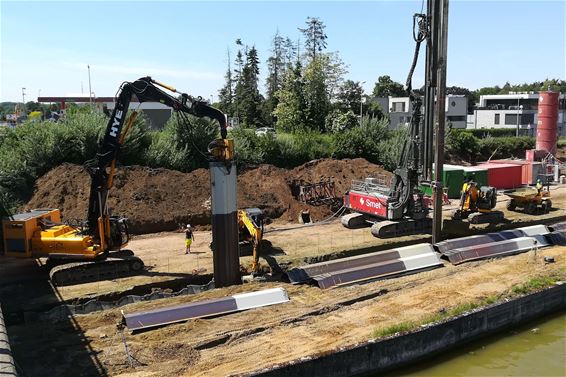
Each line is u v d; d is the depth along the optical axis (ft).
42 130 101.86
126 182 93.81
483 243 77.87
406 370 47.29
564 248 80.23
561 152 184.55
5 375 27.48
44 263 67.41
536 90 526.57
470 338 52.34
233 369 41.14
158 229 86.43
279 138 131.44
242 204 95.25
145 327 48.06
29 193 90.38
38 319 50.49
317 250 73.05
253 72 312.09
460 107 300.40
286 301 56.18
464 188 90.74
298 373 40.91
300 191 106.32
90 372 39.99
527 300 57.62
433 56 76.54
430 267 69.36
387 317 52.37
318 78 214.69
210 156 61.93
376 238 80.94
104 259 61.31
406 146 81.61
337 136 139.54
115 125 60.90
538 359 49.47
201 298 55.88
